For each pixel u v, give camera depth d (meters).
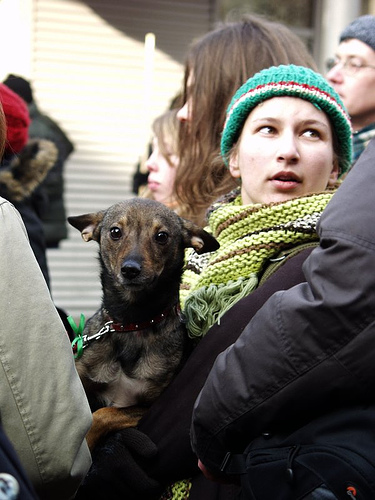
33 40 8.06
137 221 2.69
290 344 1.91
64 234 6.02
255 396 1.97
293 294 1.95
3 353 1.92
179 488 2.35
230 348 2.09
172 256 2.69
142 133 8.39
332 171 2.73
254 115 2.56
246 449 2.04
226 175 3.14
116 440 2.41
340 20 7.67
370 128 4.00
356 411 1.86
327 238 1.88
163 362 2.59
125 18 8.23
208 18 8.40
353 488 1.75
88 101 8.26
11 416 1.92
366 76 4.02
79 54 8.19
